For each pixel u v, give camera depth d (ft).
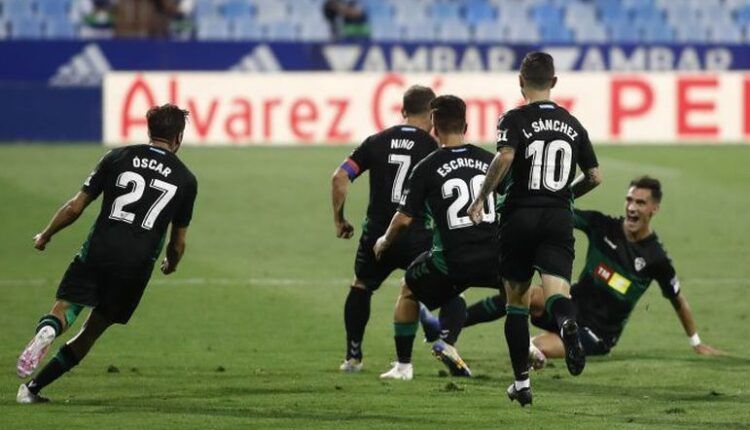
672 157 270.87
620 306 116.26
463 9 355.97
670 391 99.09
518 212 87.15
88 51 295.48
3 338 122.83
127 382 101.04
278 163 255.70
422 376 105.50
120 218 89.35
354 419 86.38
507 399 94.53
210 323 132.36
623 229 116.16
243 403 92.27
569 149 87.35
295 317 136.26
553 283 85.46
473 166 98.73
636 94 292.40
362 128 283.79
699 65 312.29
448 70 303.07
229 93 281.54
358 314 107.34
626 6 362.33
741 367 110.83
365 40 315.58
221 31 346.13
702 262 171.94
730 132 294.87
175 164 91.09
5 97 283.18
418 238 105.09
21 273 160.66
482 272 98.27
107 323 90.79
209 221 199.93
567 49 306.76
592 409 90.89
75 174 235.61
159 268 165.17
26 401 91.25
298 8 351.46
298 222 200.44
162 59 296.92
